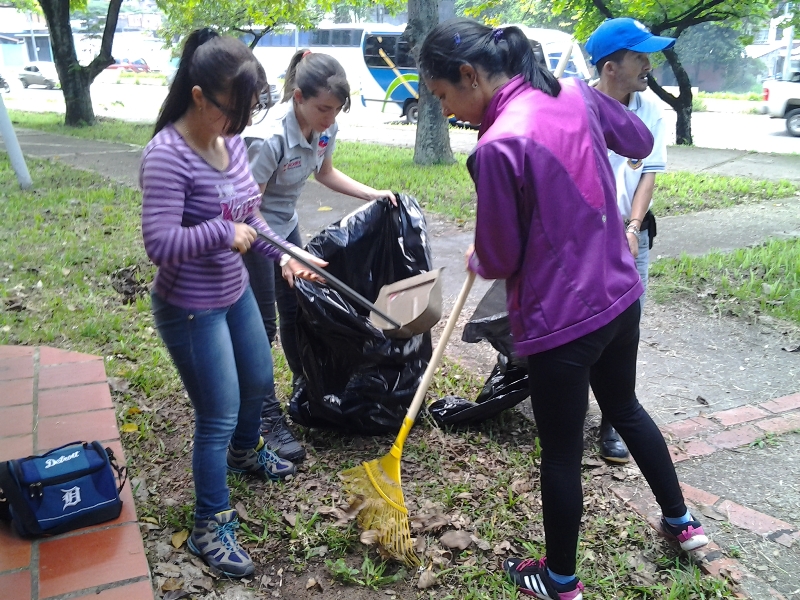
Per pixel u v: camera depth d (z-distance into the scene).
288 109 3.00
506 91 2.12
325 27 28.06
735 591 2.40
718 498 2.91
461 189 9.11
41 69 40.03
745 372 4.04
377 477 2.59
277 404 3.31
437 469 3.11
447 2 32.44
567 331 2.08
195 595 2.39
